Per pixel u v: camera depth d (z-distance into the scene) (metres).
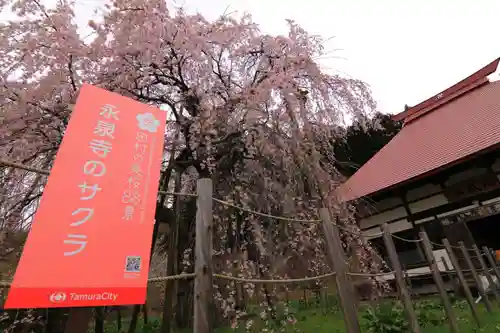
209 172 6.17
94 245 1.63
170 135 7.20
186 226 6.93
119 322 7.62
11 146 4.92
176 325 6.91
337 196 7.02
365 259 7.56
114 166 1.99
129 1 5.21
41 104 5.12
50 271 1.45
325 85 6.35
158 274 9.56
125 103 2.34
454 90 13.63
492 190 8.99
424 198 10.50
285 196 6.01
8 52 4.89
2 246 4.77
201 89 5.97
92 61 5.40
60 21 4.98
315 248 6.16
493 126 9.52
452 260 5.21
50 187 1.67
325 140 6.71
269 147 5.96
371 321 4.54
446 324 4.93
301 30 6.51
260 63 6.43
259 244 5.44
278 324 5.42
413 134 13.37
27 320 4.40
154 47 5.32
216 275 1.96
